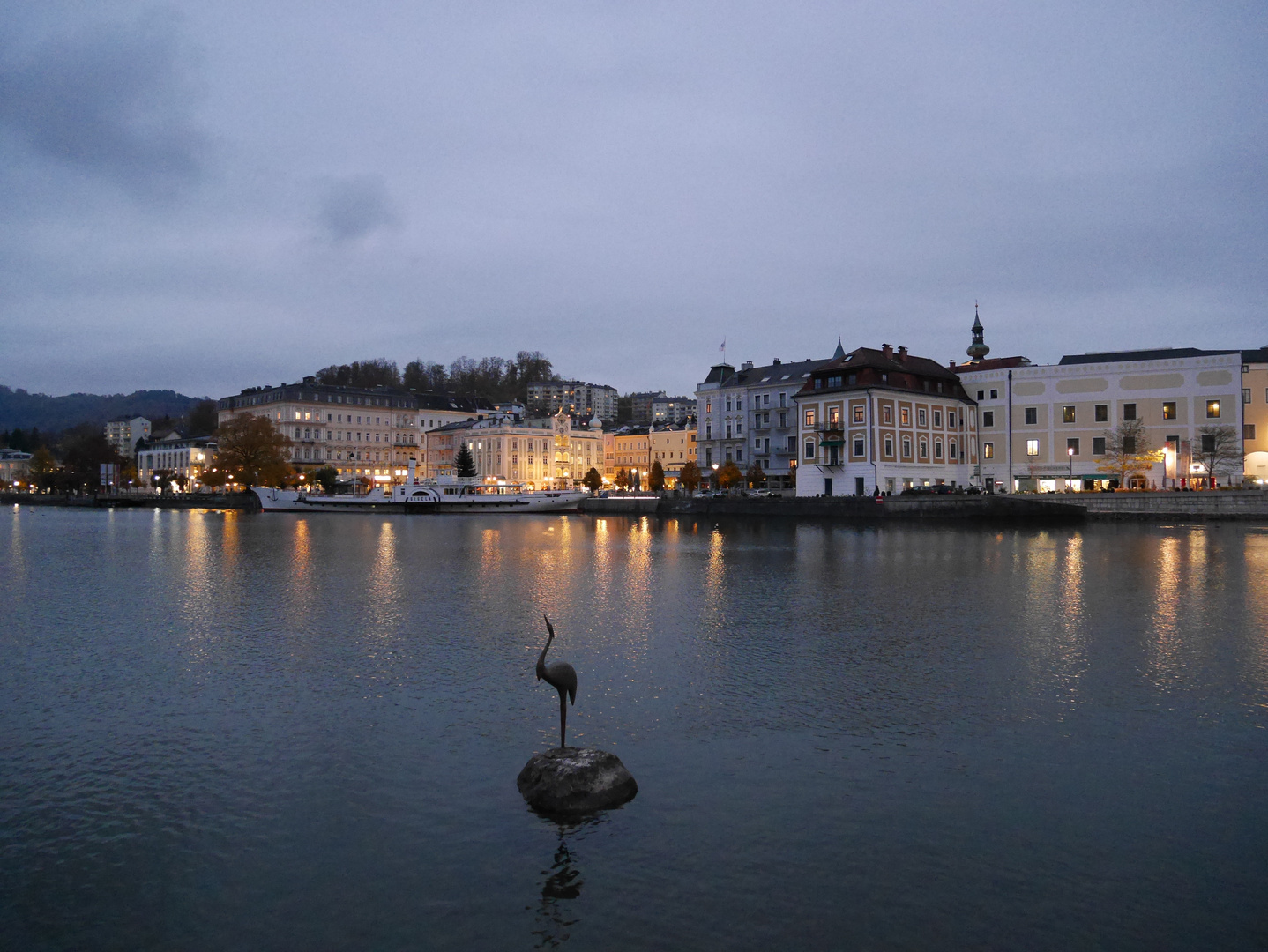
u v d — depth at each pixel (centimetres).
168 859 949
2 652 1961
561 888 881
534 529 7944
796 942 779
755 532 7088
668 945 777
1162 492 7625
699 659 1862
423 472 17988
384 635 2170
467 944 782
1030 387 9862
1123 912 824
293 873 918
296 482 15450
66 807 1084
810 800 1085
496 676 1712
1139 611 2520
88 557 4591
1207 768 1190
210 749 1290
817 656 1894
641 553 4847
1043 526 7400
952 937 786
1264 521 7344
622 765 1128
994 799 1087
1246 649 1959
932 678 1689
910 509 7988
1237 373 8662
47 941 795
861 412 9231
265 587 3186
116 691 1614
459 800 1098
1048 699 1532
